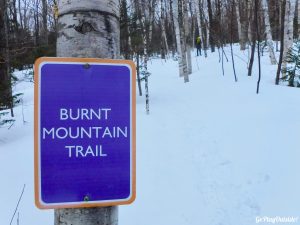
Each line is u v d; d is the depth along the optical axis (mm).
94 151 1543
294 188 6027
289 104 11078
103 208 1562
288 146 7582
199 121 10859
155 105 14078
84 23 1549
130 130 1577
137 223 5652
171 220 5758
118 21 1659
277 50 27000
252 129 9070
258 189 6367
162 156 8367
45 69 1517
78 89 1539
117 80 1570
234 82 16047
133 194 1571
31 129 11852
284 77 15375
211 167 7516
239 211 5848
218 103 12641
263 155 7488
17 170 7742
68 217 1544
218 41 25078
